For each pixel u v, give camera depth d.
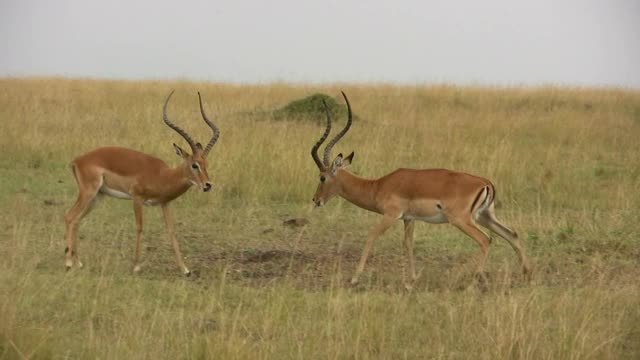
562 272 12.21
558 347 8.70
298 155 18.50
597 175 19.44
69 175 18.27
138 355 8.48
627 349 9.07
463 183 11.62
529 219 15.31
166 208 12.16
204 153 12.12
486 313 9.60
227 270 12.16
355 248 13.59
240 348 8.50
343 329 9.30
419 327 9.66
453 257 13.12
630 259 12.96
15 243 12.73
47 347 8.41
